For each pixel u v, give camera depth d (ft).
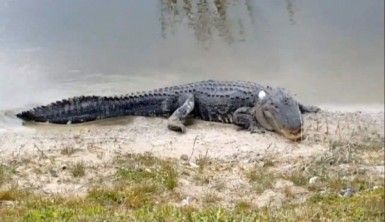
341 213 24.09
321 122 38.17
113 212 23.90
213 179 29.86
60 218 22.54
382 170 31.19
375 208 24.48
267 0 57.52
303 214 23.93
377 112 40.14
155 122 37.93
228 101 37.91
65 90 41.34
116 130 36.32
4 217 22.90
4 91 39.96
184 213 23.62
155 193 27.66
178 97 38.88
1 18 50.90
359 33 51.96
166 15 53.88
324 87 43.55
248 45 50.16
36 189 27.43
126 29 50.90
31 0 53.78
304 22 54.19
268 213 24.20
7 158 30.73
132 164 30.76
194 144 34.55
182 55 47.98
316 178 30.01
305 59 48.06
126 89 42.19
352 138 35.73
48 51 46.42
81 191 27.50
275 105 36.17
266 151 33.83
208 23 53.36
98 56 46.39
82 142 33.86
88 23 51.01
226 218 22.68
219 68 46.39
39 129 35.96
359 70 46.37
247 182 29.68
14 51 45.93
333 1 56.44
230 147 34.30
